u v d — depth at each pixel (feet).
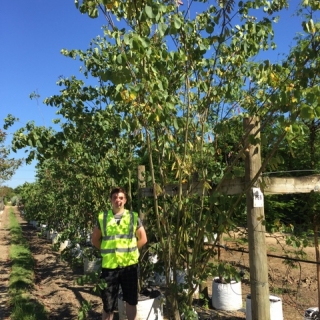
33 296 22.30
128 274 14.51
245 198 12.26
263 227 11.23
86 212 25.53
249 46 12.80
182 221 13.41
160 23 10.07
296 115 8.82
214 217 12.30
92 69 18.56
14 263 31.89
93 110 18.58
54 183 40.86
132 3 11.07
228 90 12.67
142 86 10.28
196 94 14.44
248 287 21.94
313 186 12.71
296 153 15.70
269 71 10.58
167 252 14.02
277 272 25.16
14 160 63.98
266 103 11.23
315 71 8.93
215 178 13.19
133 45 9.33
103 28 17.01
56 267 31.65
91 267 26.89
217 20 12.30
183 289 14.14
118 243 14.39
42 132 16.80
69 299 21.90
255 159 11.31
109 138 18.42
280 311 15.28
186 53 12.76
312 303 19.30
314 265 27.43
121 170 17.95
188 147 13.19
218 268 12.28
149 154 13.37
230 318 17.13
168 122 11.55
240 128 14.25
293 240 12.93
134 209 20.40
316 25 9.18
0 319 18.44
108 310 14.29
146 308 15.52
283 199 17.56
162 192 13.94
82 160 20.88
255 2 12.13
